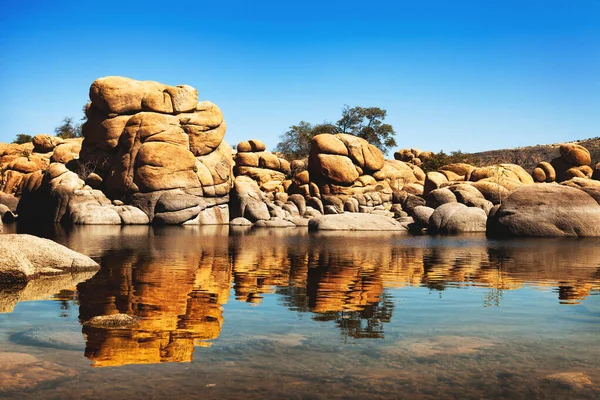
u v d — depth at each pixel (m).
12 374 4.52
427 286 9.84
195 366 4.81
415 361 5.00
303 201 47.97
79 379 4.43
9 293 8.73
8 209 44.97
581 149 57.47
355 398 4.07
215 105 46.03
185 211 41.47
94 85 43.81
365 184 51.03
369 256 16.05
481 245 21.00
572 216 27.67
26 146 61.50
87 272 11.67
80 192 40.78
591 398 4.09
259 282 10.34
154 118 42.47
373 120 71.69
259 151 55.91
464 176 51.75
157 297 8.48
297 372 4.66
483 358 5.10
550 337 5.91
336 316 7.06
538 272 11.99
